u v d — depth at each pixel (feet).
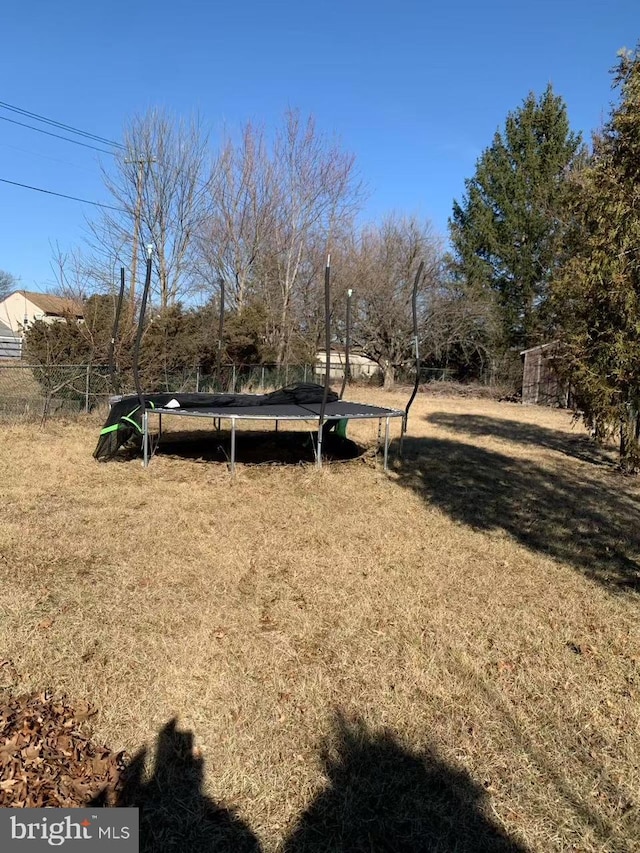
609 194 11.21
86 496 20.11
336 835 6.68
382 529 18.16
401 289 77.61
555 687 9.75
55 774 7.30
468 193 89.10
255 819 6.86
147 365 44.65
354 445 32.40
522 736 8.45
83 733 8.11
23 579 12.94
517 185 81.71
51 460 25.14
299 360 74.54
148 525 17.22
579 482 27.43
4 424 33.04
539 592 13.78
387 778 7.55
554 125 81.61
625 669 10.41
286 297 75.66
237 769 7.58
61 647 10.17
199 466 26.27
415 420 48.96
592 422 13.25
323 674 9.73
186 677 9.49
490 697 9.34
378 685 9.50
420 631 11.43
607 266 11.12
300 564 14.79
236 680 9.47
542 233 78.28
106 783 7.28
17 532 15.90
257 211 76.95
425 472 27.78
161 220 72.64
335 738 8.23
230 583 13.38
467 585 13.96
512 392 78.95
